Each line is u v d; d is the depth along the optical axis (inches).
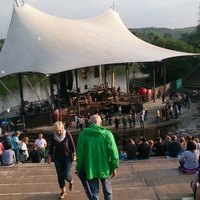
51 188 277.3
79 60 1051.3
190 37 3316.9
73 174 323.0
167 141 479.8
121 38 1416.1
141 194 257.9
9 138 520.1
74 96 1309.1
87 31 1304.1
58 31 1201.4
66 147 238.7
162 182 283.6
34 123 1025.5
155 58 1200.8
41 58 1045.8
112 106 1165.1
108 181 197.9
